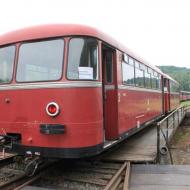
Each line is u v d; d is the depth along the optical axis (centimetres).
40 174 802
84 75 741
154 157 978
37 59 771
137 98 1188
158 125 1009
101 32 813
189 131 2048
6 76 809
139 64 1252
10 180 741
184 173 791
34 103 757
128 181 713
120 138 942
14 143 778
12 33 817
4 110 801
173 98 2686
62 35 748
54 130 721
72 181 787
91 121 744
